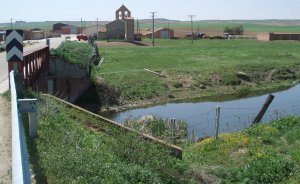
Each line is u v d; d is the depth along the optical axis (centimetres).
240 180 1378
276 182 1342
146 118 2630
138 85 4747
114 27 11006
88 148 1111
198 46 9356
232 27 15138
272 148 1711
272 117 3183
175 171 1221
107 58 6284
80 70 3700
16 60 1516
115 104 4069
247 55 7475
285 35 12112
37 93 1608
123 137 1288
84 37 8662
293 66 6319
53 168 870
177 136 2311
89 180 867
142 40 10994
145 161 1180
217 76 5462
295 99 4600
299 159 1502
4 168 831
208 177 1354
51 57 3312
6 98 1518
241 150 1738
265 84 5562
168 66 5938
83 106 3791
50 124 1235
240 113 3712
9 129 1116
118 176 955
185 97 4697
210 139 1925
